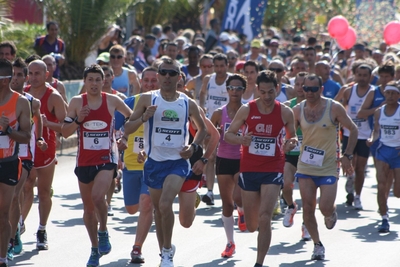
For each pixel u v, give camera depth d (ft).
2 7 132.05
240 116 61.41
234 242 71.61
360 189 92.27
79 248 69.26
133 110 65.00
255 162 60.95
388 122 82.53
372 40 221.46
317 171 66.64
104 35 165.68
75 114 62.18
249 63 85.92
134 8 202.90
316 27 257.34
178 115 58.39
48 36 140.15
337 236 76.28
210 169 92.79
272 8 273.54
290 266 63.98
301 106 68.03
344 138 95.40
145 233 63.93
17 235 66.59
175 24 258.98
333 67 141.49
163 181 58.49
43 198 68.59
